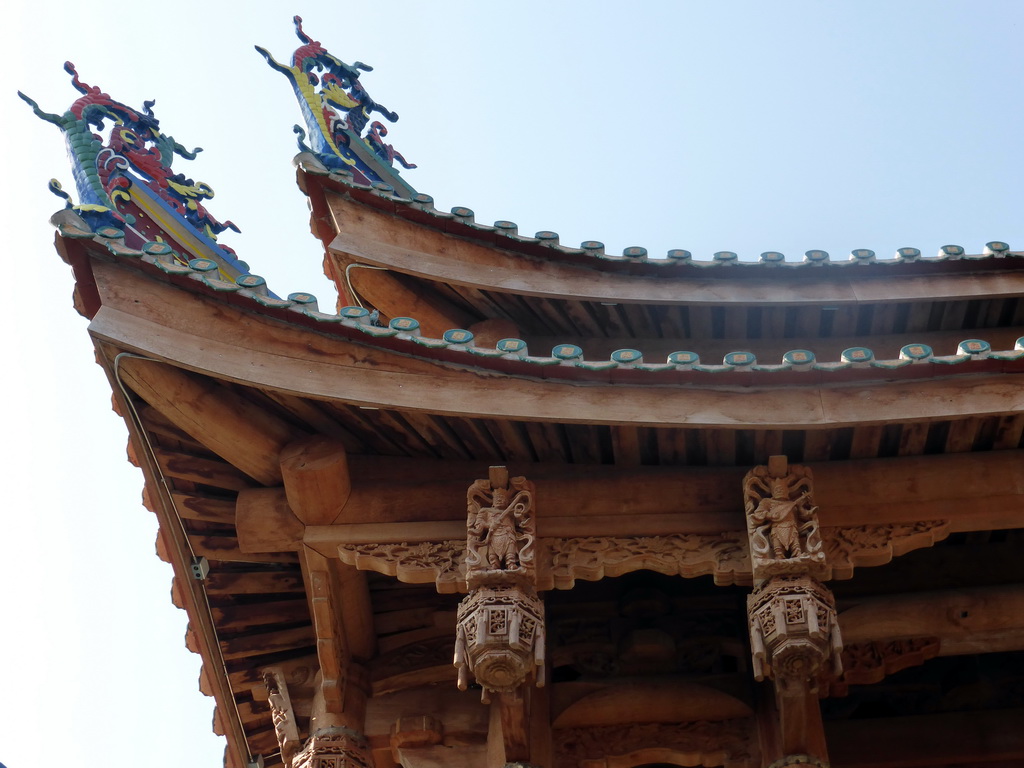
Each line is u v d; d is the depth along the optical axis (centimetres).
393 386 1075
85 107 1332
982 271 1334
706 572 1071
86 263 1115
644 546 1080
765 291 1329
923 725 1265
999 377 1040
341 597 1170
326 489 1114
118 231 1121
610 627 1228
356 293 1405
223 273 1306
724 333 1368
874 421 1030
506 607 1001
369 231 1381
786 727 1072
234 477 1160
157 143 1364
